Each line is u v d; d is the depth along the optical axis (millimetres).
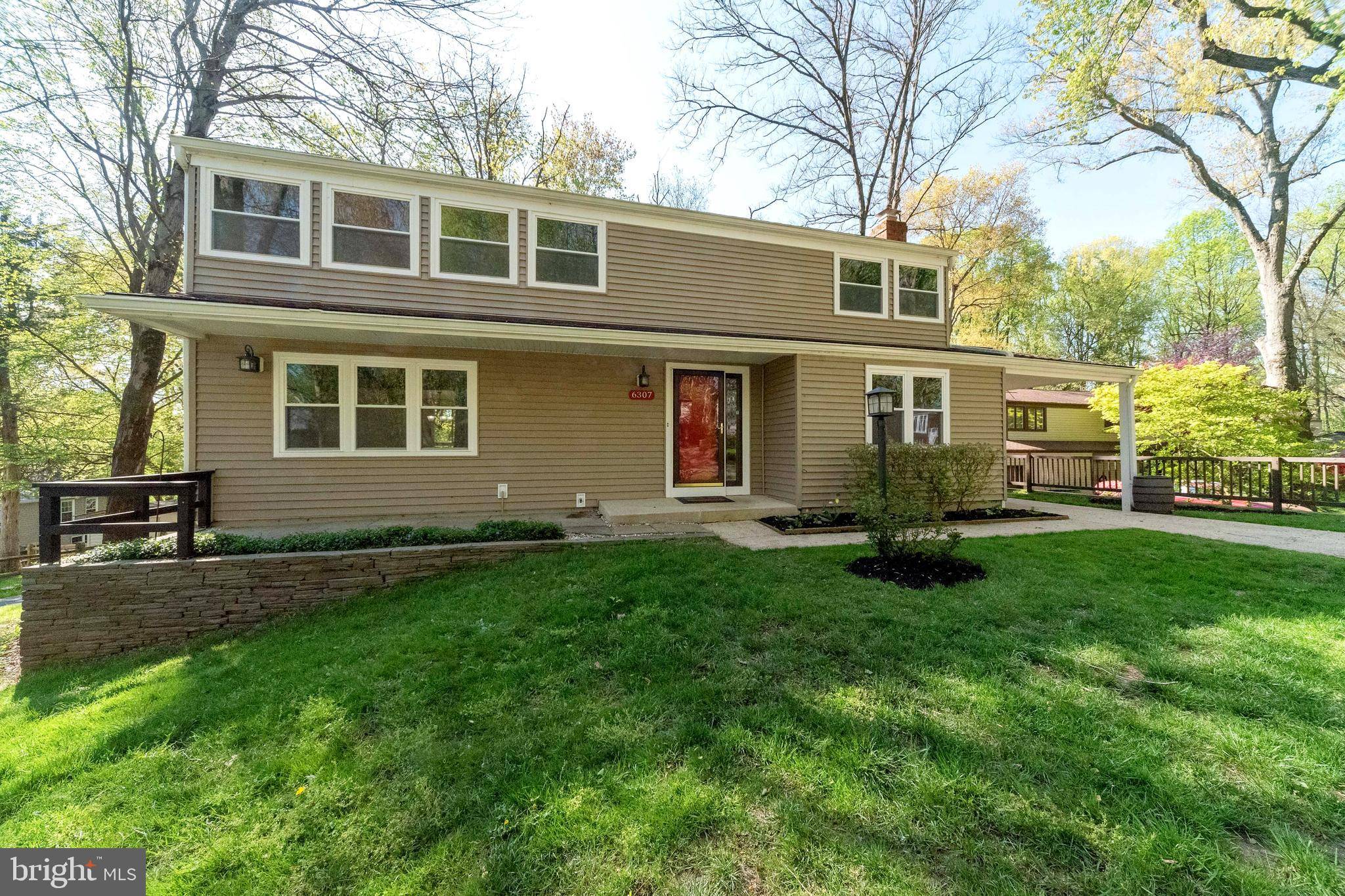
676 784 2055
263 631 4430
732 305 8508
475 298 7230
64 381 14031
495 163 14297
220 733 2684
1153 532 6367
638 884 1646
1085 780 2020
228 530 6133
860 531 6418
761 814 1894
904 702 2592
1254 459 8742
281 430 6547
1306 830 1796
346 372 6797
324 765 2342
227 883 1762
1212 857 1681
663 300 8156
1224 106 13078
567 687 2877
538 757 2277
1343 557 5062
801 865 1678
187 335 6172
